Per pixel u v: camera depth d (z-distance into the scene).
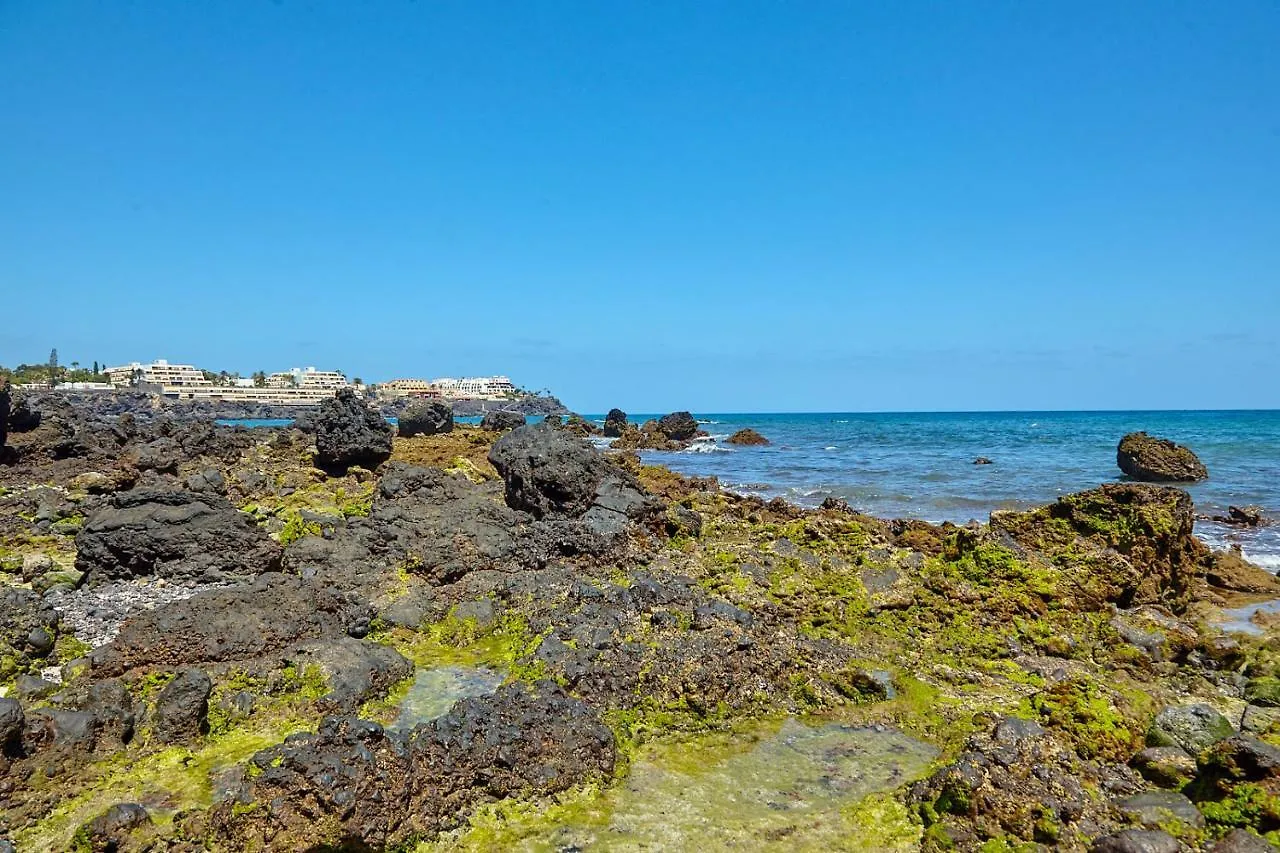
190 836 8.95
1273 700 13.41
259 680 12.66
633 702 12.69
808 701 13.27
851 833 9.50
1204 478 44.75
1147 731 11.52
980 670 14.80
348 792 8.95
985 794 9.37
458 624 16.11
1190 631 17.05
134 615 15.80
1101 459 60.44
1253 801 9.03
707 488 34.75
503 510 22.52
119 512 18.95
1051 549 19.31
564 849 9.18
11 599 14.07
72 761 10.27
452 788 9.87
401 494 23.23
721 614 14.89
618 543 20.42
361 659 13.34
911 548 22.41
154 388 194.75
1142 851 8.38
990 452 70.06
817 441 90.56
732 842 9.31
